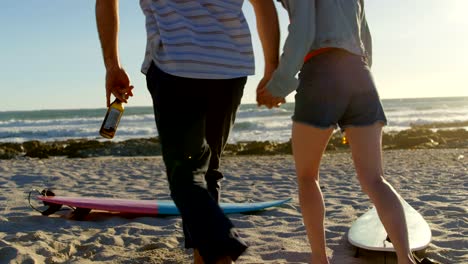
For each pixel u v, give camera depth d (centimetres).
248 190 747
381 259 349
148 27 239
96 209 521
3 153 1777
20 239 415
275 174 965
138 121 4372
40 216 520
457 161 1176
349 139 273
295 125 276
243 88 245
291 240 411
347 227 449
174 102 224
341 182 834
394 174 939
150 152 1856
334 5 265
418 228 382
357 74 263
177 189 209
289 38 253
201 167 224
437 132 2219
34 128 3931
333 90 261
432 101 9062
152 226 483
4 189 759
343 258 355
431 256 358
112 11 247
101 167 1167
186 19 229
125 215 534
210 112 236
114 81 252
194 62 223
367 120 265
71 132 3366
